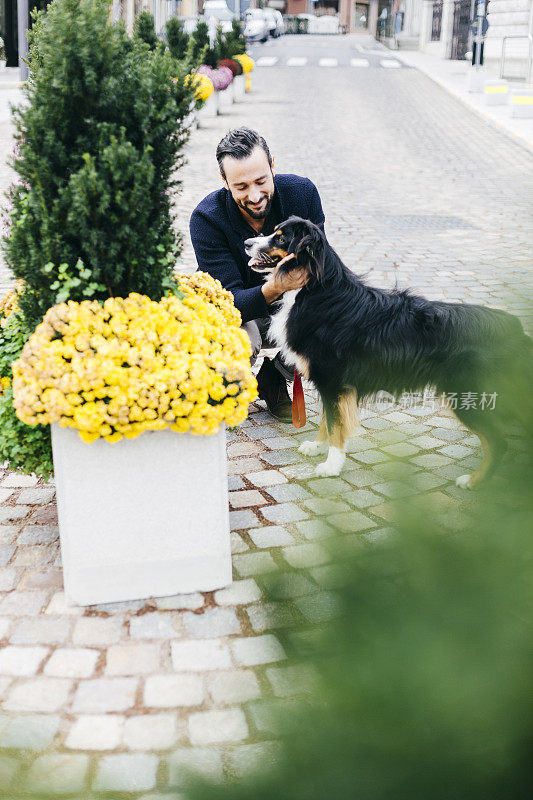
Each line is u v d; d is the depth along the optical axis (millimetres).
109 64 1857
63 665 2047
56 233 1946
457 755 605
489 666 628
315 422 3859
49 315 1999
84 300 2080
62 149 1897
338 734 627
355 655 650
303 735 635
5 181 8562
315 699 646
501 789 598
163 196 2084
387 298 2982
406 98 20188
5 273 6094
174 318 2137
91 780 1642
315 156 12234
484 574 686
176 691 1933
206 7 32438
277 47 38375
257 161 3068
